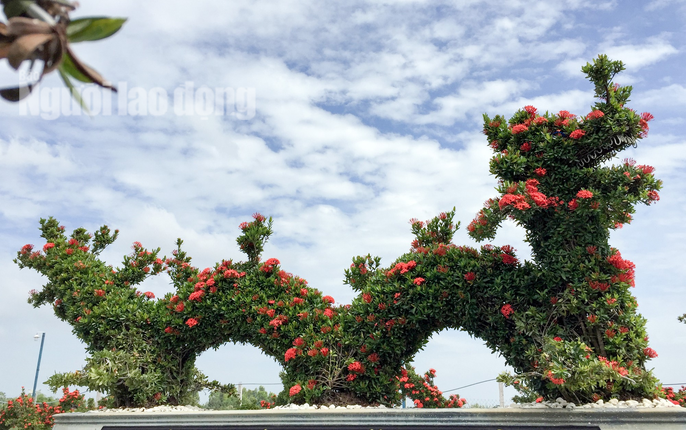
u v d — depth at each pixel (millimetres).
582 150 7105
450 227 8586
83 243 11430
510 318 7293
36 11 930
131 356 8914
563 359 6316
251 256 9812
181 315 9250
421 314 7668
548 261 7180
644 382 6312
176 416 7605
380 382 8023
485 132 7797
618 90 6887
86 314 9305
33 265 10695
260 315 8914
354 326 8266
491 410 6555
